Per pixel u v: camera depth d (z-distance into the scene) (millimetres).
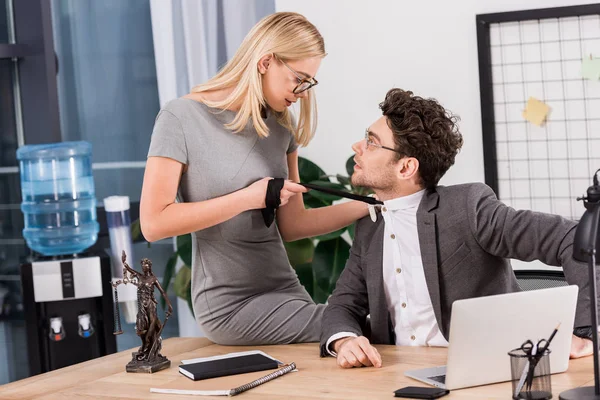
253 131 2350
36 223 3387
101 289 3180
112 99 3904
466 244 2041
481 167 3381
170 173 2229
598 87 3215
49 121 3664
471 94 3359
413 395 1557
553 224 1919
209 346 2328
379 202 2111
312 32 2277
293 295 2375
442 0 3359
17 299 3820
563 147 3287
